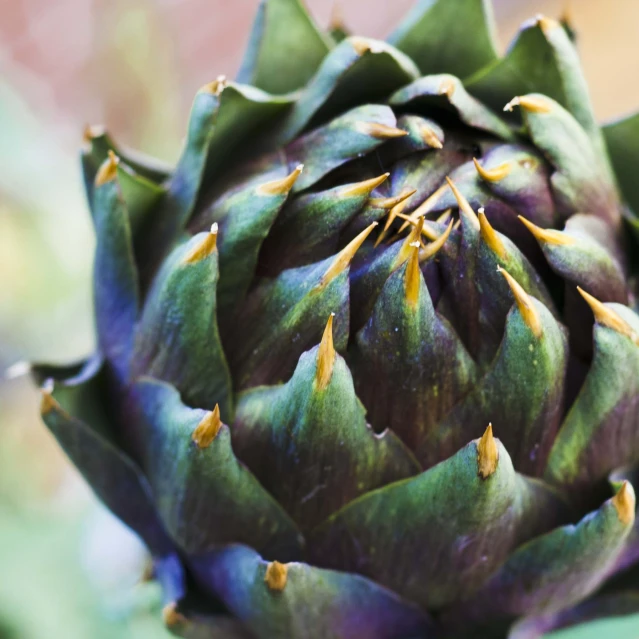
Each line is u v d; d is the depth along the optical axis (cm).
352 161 45
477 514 43
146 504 46
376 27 87
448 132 45
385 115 44
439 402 44
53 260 57
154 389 45
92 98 68
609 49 83
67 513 53
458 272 44
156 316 44
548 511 44
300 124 45
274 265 44
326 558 44
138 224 46
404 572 44
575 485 44
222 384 44
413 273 43
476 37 47
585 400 44
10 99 57
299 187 44
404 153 45
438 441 44
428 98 45
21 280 57
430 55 47
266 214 44
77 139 67
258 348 44
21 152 57
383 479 43
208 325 44
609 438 44
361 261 44
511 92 46
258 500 44
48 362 47
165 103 57
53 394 45
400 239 44
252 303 44
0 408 58
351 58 45
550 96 46
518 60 45
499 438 44
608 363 43
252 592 43
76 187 58
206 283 44
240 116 45
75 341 57
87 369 46
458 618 44
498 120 45
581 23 86
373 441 43
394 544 44
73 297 57
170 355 44
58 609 52
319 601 43
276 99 45
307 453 43
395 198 44
